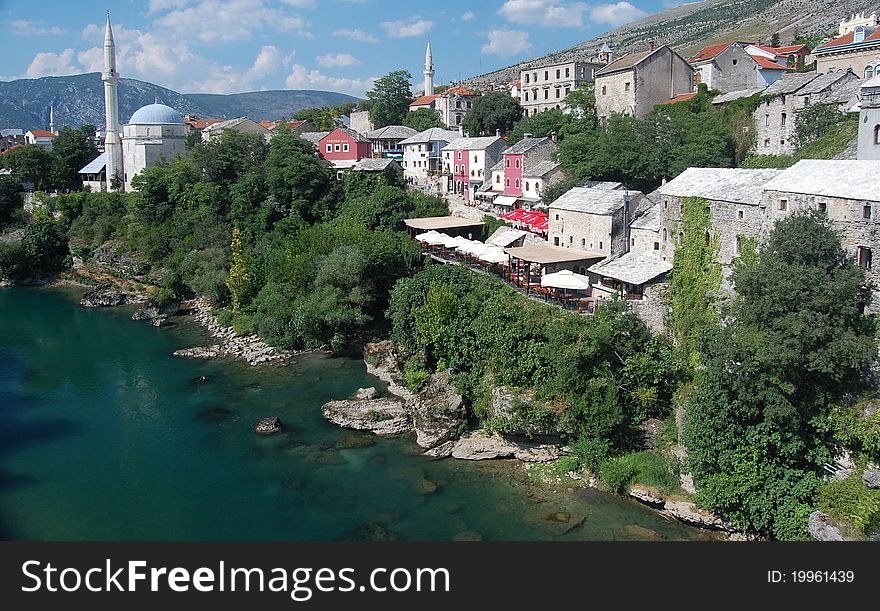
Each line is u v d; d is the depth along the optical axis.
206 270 99.62
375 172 114.00
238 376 72.81
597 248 70.06
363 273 79.94
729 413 43.47
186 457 54.56
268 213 111.75
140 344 85.56
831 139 68.62
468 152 116.69
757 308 43.06
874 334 42.09
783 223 45.16
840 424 40.59
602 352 52.78
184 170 123.88
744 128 85.75
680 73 105.88
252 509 46.59
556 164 95.06
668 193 61.69
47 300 112.38
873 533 37.09
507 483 50.34
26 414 63.59
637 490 47.12
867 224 42.44
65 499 48.12
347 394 66.62
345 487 49.69
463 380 60.06
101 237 128.25
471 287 69.69
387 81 169.00
